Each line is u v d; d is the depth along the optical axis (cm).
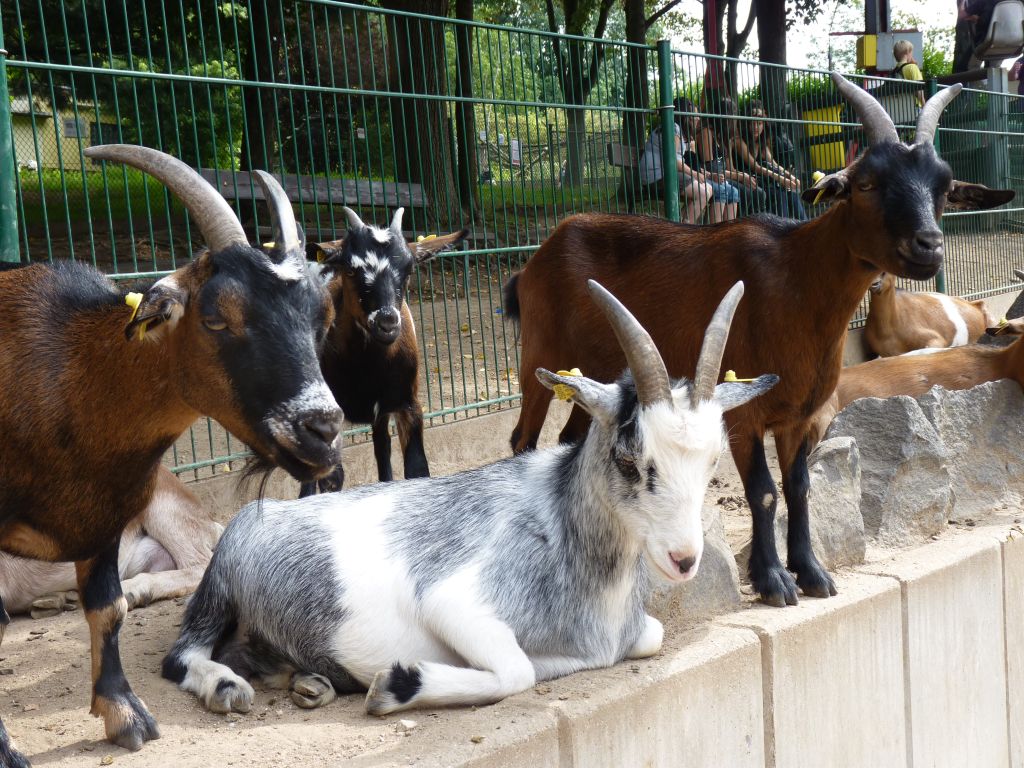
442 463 394
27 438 209
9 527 214
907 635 287
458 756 208
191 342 202
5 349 211
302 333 202
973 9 1006
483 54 427
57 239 448
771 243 286
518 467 248
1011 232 737
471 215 416
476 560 232
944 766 299
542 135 437
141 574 282
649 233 307
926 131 281
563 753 220
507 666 225
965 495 345
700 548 220
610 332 306
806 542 277
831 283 276
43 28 323
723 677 247
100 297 216
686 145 469
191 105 349
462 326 515
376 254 328
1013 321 397
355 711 226
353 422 341
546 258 320
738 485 370
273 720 222
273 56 400
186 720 221
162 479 291
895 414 320
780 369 279
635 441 221
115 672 216
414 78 412
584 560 234
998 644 314
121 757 209
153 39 531
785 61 1000
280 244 209
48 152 437
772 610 267
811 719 265
